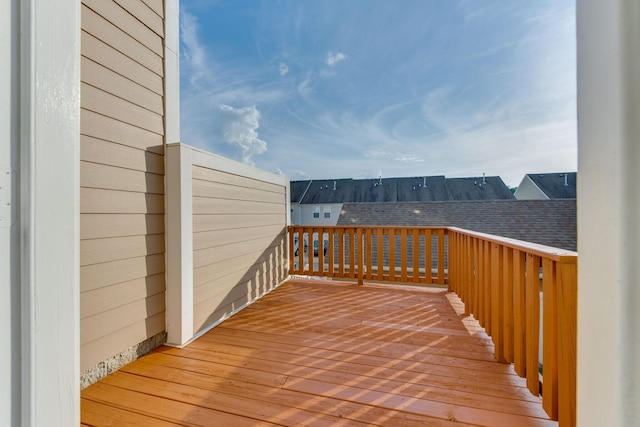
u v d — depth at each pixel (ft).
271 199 12.82
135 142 6.76
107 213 6.10
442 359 6.64
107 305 6.07
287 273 14.39
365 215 40.04
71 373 1.89
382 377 5.92
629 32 1.40
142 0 7.00
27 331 1.63
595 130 1.61
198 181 8.11
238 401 5.16
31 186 1.65
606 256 1.53
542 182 61.21
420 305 10.53
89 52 5.79
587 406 1.68
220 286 9.09
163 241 7.47
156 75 7.38
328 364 6.44
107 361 6.04
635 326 1.40
